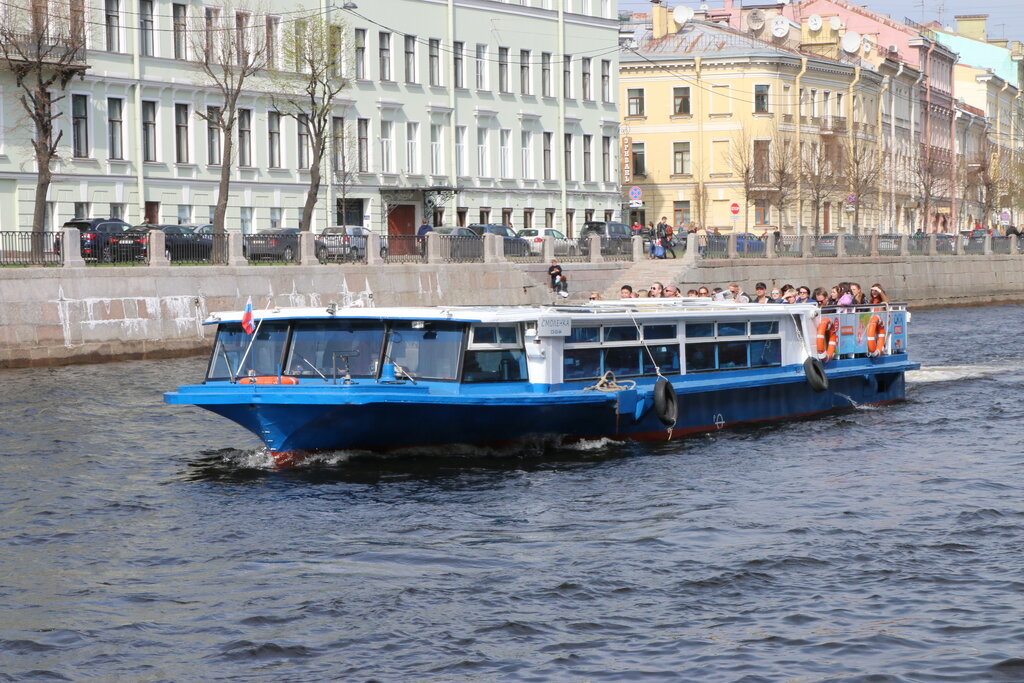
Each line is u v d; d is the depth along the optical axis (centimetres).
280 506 2011
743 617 1473
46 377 3806
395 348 2256
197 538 1836
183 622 1485
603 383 2427
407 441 2283
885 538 1786
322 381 2242
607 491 2108
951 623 1440
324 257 5050
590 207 8288
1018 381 3578
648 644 1396
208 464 2364
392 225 7194
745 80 9269
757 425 2758
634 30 9781
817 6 11769
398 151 7131
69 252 4259
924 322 6456
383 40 7044
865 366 3052
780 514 1938
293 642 1417
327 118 6725
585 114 8238
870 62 10512
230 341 2319
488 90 7581
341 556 1736
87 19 5712
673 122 9444
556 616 1488
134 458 2445
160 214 6069
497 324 2294
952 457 2402
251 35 6331
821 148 9850
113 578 1652
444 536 1834
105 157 5834
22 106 5553
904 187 11012
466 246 5619
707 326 2661
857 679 1293
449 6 7338
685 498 2056
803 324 2864
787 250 7088
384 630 1448
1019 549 1725
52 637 1441
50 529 1895
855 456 2414
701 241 6519
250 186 6444
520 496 2069
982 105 13312
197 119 6209
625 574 1638
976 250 8375
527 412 2302
